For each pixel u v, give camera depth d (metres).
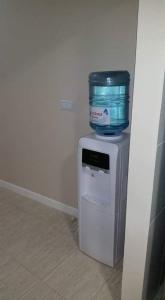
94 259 2.04
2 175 3.16
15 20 2.32
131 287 1.47
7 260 2.04
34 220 2.53
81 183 1.90
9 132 2.85
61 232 2.36
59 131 2.41
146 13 1.01
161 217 1.45
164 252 1.65
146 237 1.31
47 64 2.26
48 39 2.17
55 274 1.91
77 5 1.93
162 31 0.99
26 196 2.96
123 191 1.79
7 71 2.59
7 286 1.81
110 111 1.70
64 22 2.03
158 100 1.08
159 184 1.30
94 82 1.76
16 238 2.28
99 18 1.86
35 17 2.18
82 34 1.98
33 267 1.97
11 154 2.94
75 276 1.89
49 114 2.42
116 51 1.87
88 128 2.20
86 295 1.74
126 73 1.77
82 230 2.02
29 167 2.81
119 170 1.69
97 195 1.88
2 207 2.76
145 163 1.19
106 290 1.78
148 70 1.07
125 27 1.78
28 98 2.52
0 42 2.52
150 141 1.15
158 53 1.02
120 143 1.69
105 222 1.85
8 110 2.75
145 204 1.25
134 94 1.13
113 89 1.71
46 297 1.73
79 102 2.18
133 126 1.18
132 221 1.33
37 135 2.60
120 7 1.76
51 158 2.57
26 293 1.76
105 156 1.69
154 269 1.56
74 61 2.09
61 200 2.65
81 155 1.82
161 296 1.69
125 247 1.41
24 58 2.40
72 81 2.16
